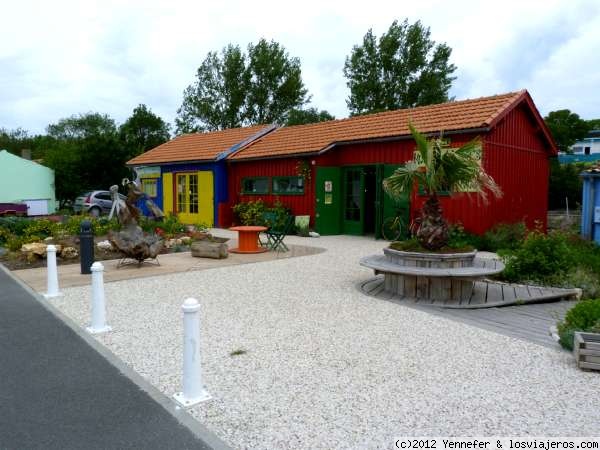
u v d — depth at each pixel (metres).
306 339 4.86
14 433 3.04
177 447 2.87
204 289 7.34
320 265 9.59
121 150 32.84
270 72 41.88
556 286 7.41
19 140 56.81
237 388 3.70
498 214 12.65
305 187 15.60
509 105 12.33
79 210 26.16
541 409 3.32
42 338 4.99
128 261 10.05
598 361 3.96
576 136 36.22
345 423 3.14
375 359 4.29
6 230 13.94
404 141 13.30
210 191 18.69
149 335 5.06
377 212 13.88
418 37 39.75
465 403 3.41
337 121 17.23
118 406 3.41
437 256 6.52
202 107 42.34
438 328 5.25
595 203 11.74
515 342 4.78
